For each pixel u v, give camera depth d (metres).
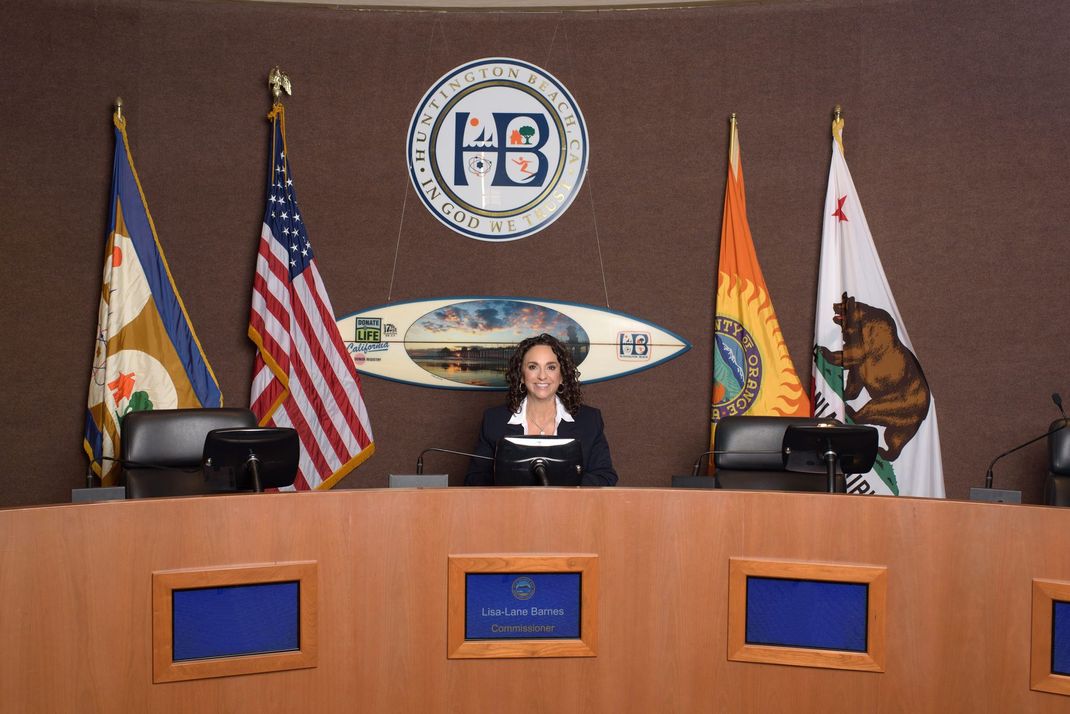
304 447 4.55
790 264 4.79
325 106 4.80
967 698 2.10
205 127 4.73
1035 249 4.60
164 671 2.05
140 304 4.42
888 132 4.72
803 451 2.74
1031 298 4.61
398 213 4.83
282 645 2.16
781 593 2.21
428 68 4.83
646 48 4.82
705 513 2.24
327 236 4.81
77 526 1.98
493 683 2.24
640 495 2.26
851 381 4.56
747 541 2.23
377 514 2.21
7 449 4.52
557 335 4.83
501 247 4.86
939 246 4.68
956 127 4.66
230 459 2.53
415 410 4.84
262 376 4.55
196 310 4.72
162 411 3.44
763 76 4.79
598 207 4.85
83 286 4.61
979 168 4.64
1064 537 2.04
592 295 4.86
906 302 4.71
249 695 2.12
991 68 4.62
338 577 2.18
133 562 2.03
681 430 4.84
